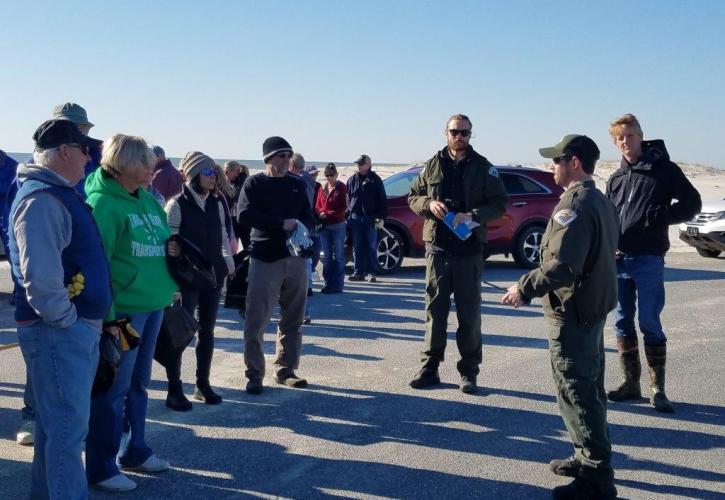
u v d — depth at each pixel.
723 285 11.24
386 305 9.74
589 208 3.92
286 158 5.88
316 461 4.65
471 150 6.09
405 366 6.82
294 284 6.00
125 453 4.44
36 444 3.68
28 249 3.24
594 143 4.12
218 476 4.42
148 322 4.34
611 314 9.13
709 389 6.16
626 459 4.73
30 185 3.35
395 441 5.00
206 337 5.65
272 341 7.76
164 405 5.65
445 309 6.12
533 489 4.28
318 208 10.39
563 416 4.14
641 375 6.61
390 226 12.48
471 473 4.50
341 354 7.22
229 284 6.11
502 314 9.26
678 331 8.19
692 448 4.92
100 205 4.05
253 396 5.91
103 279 3.53
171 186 7.13
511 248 13.13
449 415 5.51
